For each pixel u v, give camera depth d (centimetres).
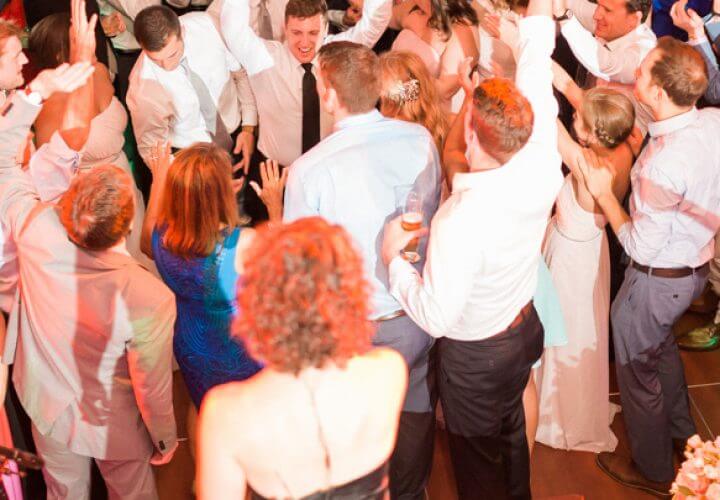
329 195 289
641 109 393
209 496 195
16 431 348
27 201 295
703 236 326
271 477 194
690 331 434
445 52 391
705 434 391
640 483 365
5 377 314
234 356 296
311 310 173
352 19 483
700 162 308
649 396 350
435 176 302
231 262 277
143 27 384
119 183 281
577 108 344
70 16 390
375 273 300
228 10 394
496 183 257
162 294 291
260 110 420
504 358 295
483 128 252
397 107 317
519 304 289
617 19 392
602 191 329
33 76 413
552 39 290
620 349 350
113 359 300
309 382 186
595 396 371
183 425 397
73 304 288
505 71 396
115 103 394
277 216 371
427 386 329
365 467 203
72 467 325
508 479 337
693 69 300
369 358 196
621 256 431
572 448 380
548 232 360
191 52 412
